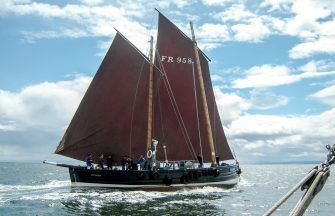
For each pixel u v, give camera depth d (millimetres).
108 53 44938
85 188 42188
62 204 31375
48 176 84625
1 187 44844
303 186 5242
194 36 49125
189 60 48969
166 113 47219
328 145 5375
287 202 35875
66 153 43938
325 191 50375
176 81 48062
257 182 72438
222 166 48125
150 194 38906
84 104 44438
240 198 38406
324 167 5199
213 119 50781
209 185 46250
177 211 28797
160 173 42250
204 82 50312
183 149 47500
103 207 30203
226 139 51781
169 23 48438
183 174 43562
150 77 45531
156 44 47750
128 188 41531
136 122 45562
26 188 43688
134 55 45750
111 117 44938
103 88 44844
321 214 29422
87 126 44438
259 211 29750
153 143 43750
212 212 28766
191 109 48375
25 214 26984
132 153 45219
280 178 92312
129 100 45469
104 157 44719
